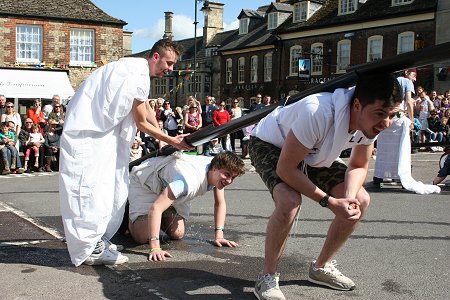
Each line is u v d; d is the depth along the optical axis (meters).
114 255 3.72
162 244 4.35
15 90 20.34
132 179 4.30
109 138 3.55
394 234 4.75
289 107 3.05
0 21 24.45
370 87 2.56
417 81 24.95
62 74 21.48
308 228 4.95
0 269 3.54
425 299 3.10
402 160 7.36
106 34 26.70
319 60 32.91
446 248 4.28
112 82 3.46
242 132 14.98
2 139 10.66
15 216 5.50
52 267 3.60
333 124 2.69
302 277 3.50
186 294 3.12
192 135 3.84
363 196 3.03
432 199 6.64
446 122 15.78
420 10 26.52
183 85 48.41
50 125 11.35
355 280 3.44
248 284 3.34
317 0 34.09
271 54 37.19
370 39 29.56
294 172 2.79
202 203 6.41
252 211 5.92
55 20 25.56
